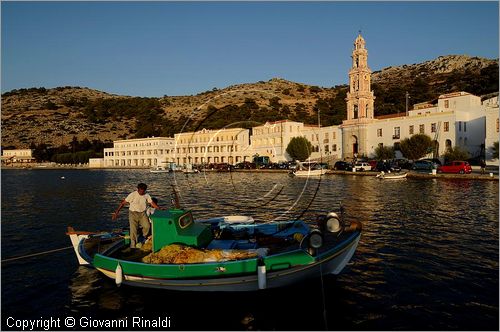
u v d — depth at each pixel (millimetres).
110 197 33781
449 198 26656
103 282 11445
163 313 9492
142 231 13086
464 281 10914
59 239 17031
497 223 18078
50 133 160875
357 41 73312
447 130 61125
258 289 10180
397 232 16594
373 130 70938
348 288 10625
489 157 54500
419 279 11133
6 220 21672
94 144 141875
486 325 8531
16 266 13102
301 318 9062
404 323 8695
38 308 9883
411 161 56219
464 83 122438
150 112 145500
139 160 119062
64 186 47531
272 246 11414
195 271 9789
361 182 41594
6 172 100938
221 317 9242
